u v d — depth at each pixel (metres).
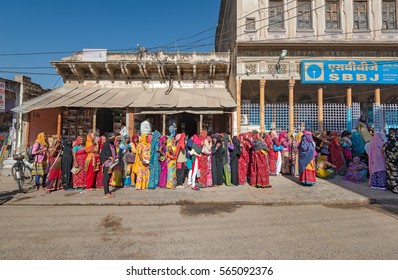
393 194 6.52
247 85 13.73
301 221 4.69
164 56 13.94
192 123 14.34
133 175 7.84
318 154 9.06
